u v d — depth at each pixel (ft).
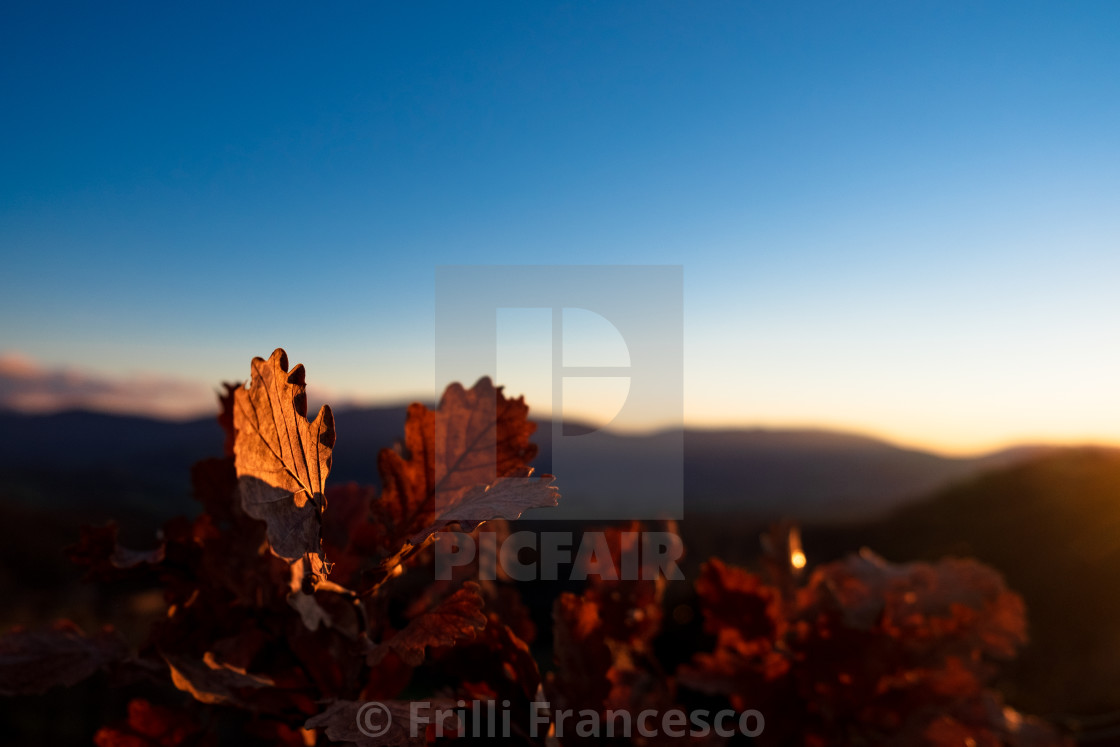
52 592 13.26
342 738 0.93
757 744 1.44
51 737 8.19
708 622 1.59
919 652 1.51
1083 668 8.51
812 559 19.51
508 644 1.16
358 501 1.50
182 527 1.23
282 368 0.98
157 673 1.19
